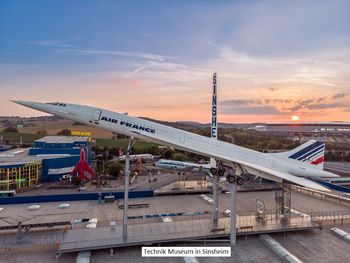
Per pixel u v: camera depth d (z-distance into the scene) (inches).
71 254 944.9
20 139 4845.0
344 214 1379.2
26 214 1405.0
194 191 1846.7
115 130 1183.6
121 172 2539.4
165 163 2289.6
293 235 1117.1
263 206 1176.2
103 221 1278.3
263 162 1248.8
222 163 1253.7
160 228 1070.4
